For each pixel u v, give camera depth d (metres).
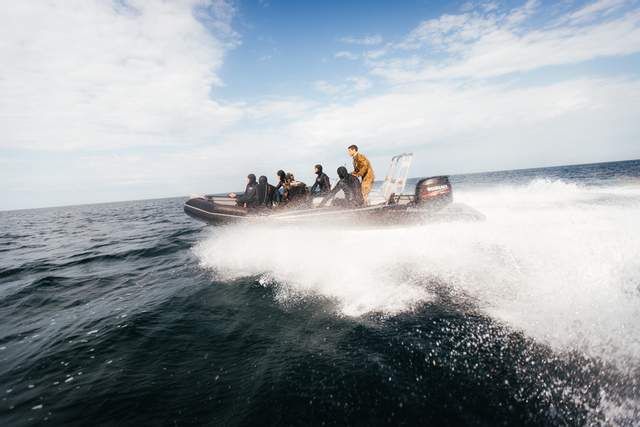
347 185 6.80
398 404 2.41
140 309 4.76
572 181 20.06
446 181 6.59
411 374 2.71
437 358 2.87
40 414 2.67
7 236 21.25
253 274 5.82
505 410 2.25
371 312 3.92
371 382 2.66
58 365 3.39
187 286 5.63
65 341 3.95
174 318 4.32
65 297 5.86
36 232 22.27
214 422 2.42
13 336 4.32
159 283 6.10
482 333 3.15
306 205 7.57
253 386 2.78
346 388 2.63
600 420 2.09
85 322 4.51
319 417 2.36
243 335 3.72
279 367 3.01
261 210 7.68
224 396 2.70
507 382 2.50
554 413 2.18
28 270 8.57
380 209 6.46
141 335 3.88
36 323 4.73
